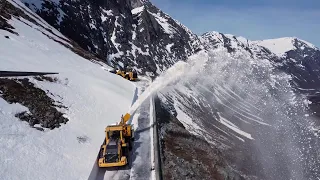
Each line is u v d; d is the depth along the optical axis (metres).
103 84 34.66
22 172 12.91
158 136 22.36
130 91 40.19
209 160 23.78
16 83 21.19
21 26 45.66
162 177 16.03
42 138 16.33
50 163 14.45
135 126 23.94
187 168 19.06
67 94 24.98
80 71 36.84
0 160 12.95
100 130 21.17
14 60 29.03
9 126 15.77
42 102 20.66
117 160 15.73
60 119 19.72
